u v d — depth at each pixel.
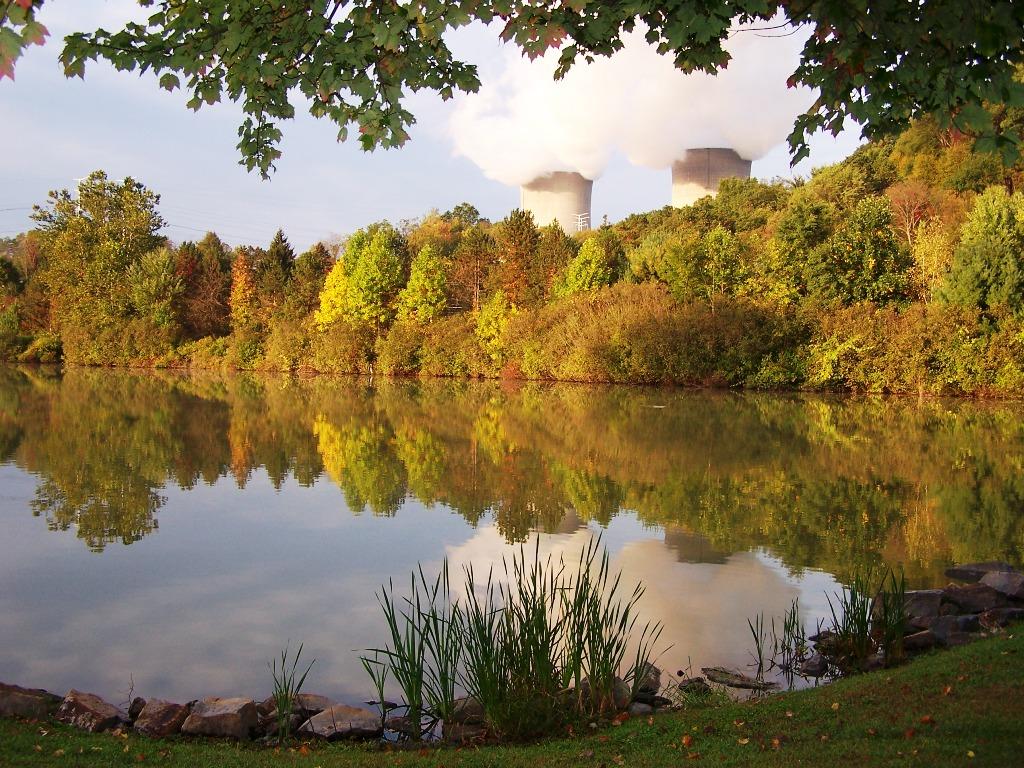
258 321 56.31
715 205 67.31
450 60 5.16
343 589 8.02
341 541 9.88
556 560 8.96
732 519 10.95
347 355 49.06
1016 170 41.34
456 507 11.77
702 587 7.94
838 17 3.72
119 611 7.39
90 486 13.29
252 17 4.77
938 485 13.30
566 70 5.37
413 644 5.04
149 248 62.00
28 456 16.22
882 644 6.08
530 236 48.91
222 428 20.98
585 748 4.26
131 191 61.25
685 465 15.37
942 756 3.54
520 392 33.97
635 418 23.62
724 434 19.88
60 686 5.80
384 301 52.06
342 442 18.55
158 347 54.91
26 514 11.25
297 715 5.15
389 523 10.80
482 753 4.28
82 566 8.80
